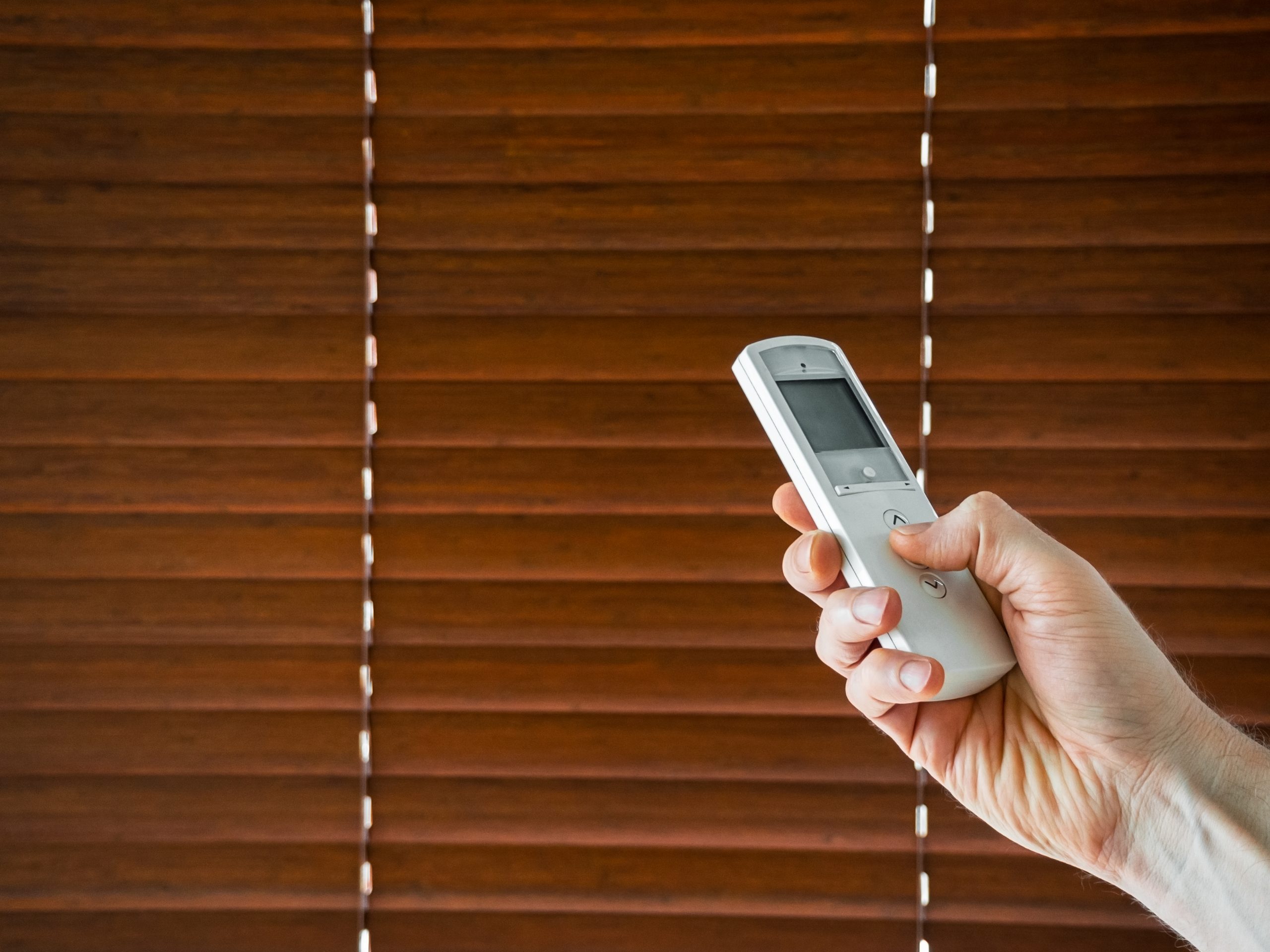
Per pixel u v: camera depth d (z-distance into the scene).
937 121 1.75
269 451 1.77
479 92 1.77
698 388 1.76
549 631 1.76
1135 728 0.88
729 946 1.76
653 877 1.76
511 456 1.77
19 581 1.77
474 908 1.77
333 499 1.77
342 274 1.77
